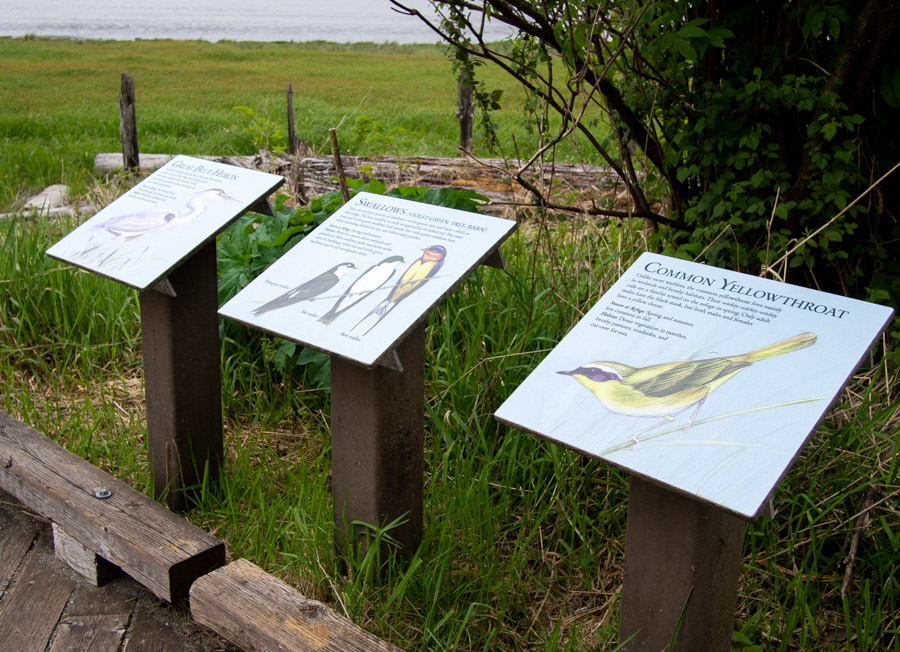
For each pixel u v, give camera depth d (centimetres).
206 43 4378
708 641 185
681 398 171
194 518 282
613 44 321
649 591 182
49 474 267
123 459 314
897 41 304
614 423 172
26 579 254
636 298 200
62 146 1022
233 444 327
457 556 254
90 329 395
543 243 384
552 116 1050
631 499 181
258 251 373
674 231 355
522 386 187
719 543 176
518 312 342
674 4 304
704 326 186
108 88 2022
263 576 221
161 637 230
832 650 219
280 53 3562
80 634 230
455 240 234
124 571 248
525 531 271
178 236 263
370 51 4069
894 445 258
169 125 1302
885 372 291
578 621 238
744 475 153
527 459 283
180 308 267
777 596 238
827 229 318
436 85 2291
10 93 1838
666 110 336
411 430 240
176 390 273
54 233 482
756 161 323
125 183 709
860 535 254
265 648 202
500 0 302
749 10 312
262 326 228
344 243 249
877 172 323
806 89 296
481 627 231
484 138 349
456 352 322
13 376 376
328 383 338
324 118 1390
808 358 170
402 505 245
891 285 323
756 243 330
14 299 409
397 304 219
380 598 237
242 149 1096
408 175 606
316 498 267
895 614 230
